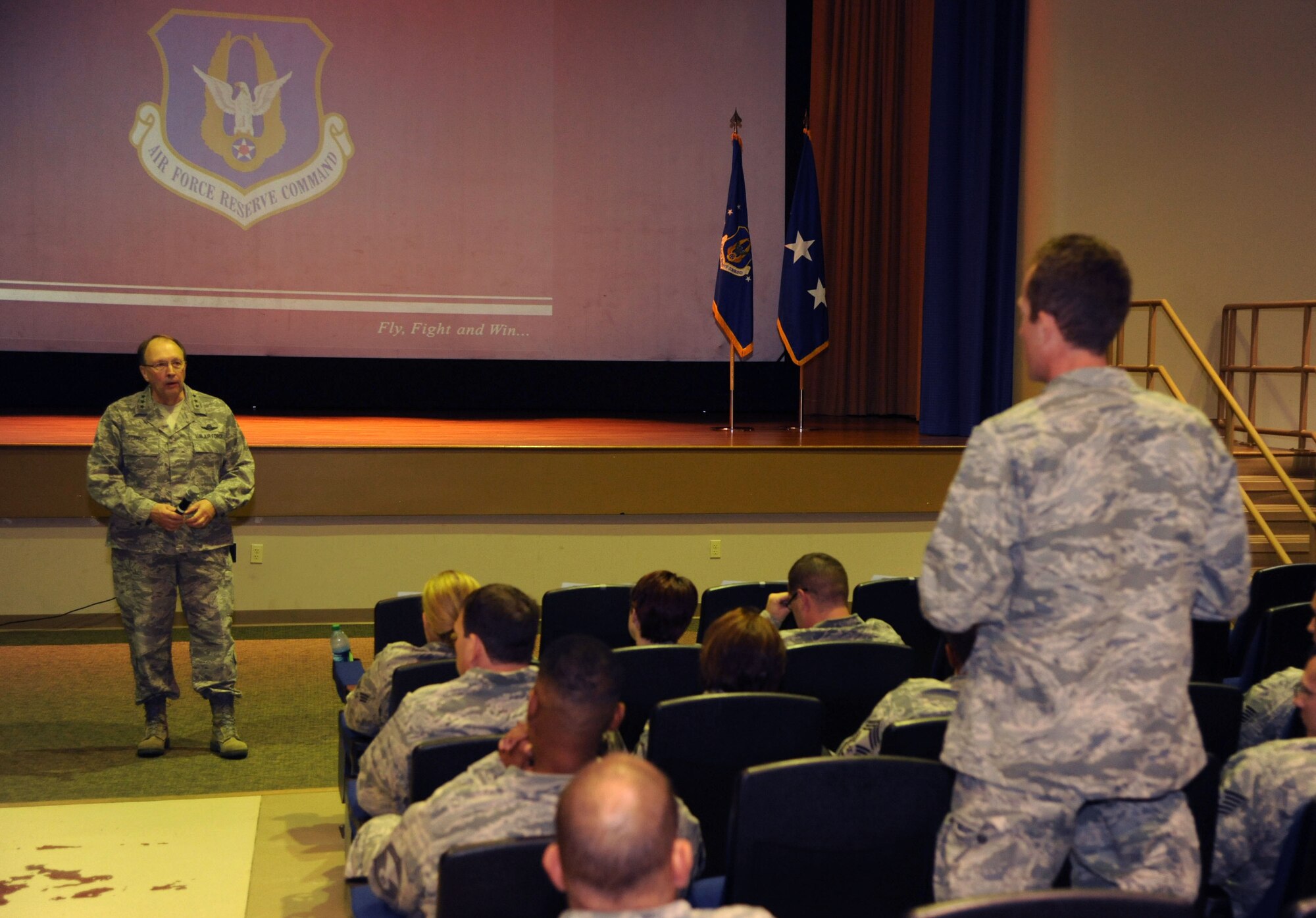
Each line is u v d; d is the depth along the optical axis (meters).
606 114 8.79
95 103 8.06
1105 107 7.52
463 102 8.59
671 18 8.81
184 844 3.23
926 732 2.04
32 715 4.54
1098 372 1.63
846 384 9.70
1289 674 2.50
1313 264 7.79
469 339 8.75
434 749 1.99
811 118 9.53
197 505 3.89
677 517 6.51
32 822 3.36
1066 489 1.56
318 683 5.09
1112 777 1.54
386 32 8.45
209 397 4.15
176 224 8.25
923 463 6.66
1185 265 7.68
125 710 4.63
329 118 8.41
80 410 8.23
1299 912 1.17
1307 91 7.71
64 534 5.97
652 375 9.19
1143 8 7.52
